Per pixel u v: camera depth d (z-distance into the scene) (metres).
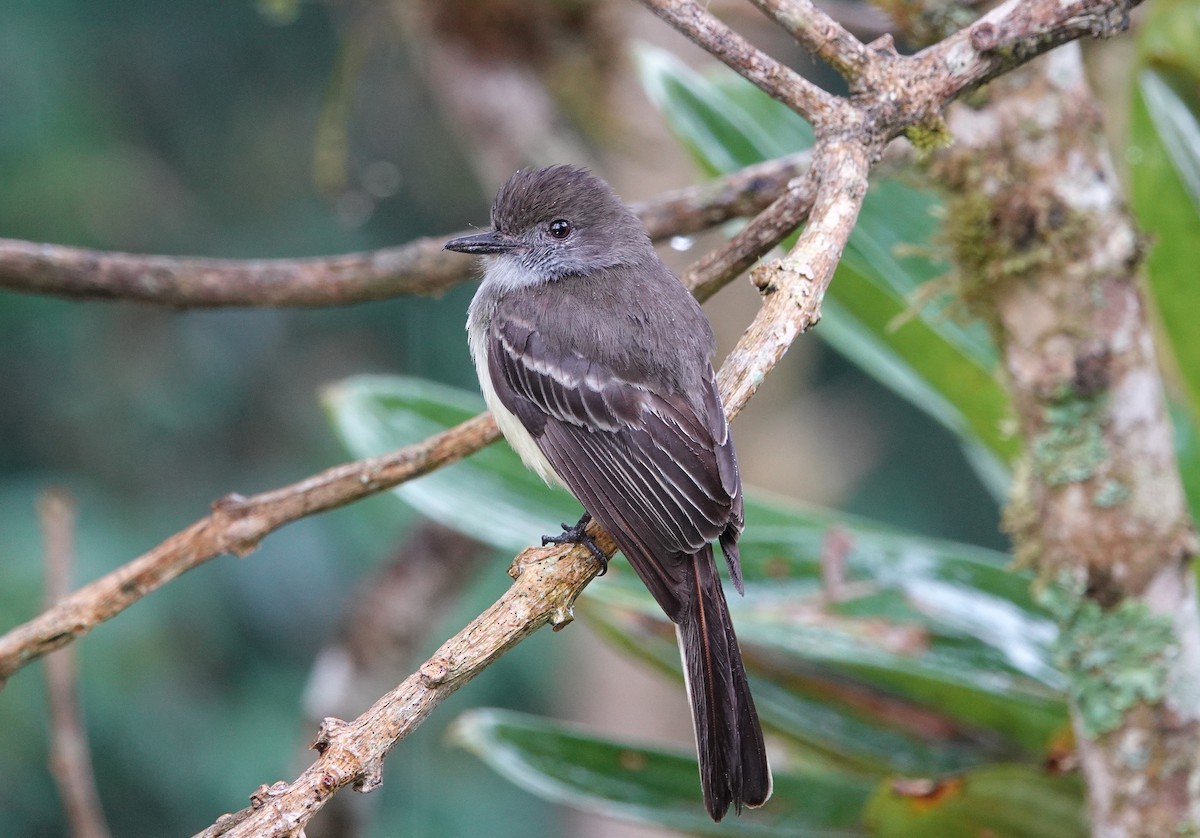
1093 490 6.72
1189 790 6.56
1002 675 7.52
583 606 7.88
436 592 11.27
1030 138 6.83
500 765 7.82
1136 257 6.80
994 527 23.77
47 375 20.64
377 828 18.72
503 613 5.51
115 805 18.08
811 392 23.25
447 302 22.09
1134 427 6.74
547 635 19.62
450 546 11.18
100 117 21.02
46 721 17.56
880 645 7.55
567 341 7.58
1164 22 7.85
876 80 6.18
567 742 7.90
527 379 7.64
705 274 7.28
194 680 18.95
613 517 7.18
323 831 10.20
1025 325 6.91
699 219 8.10
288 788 4.71
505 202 8.40
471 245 8.29
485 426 7.50
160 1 21.69
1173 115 7.98
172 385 20.94
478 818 19.02
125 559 19.59
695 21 6.18
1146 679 6.58
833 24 6.15
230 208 21.89
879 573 7.89
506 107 13.01
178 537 6.95
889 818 6.77
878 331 8.02
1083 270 6.78
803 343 18.67
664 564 6.75
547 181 8.36
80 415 20.53
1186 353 8.23
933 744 7.82
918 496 23.84
